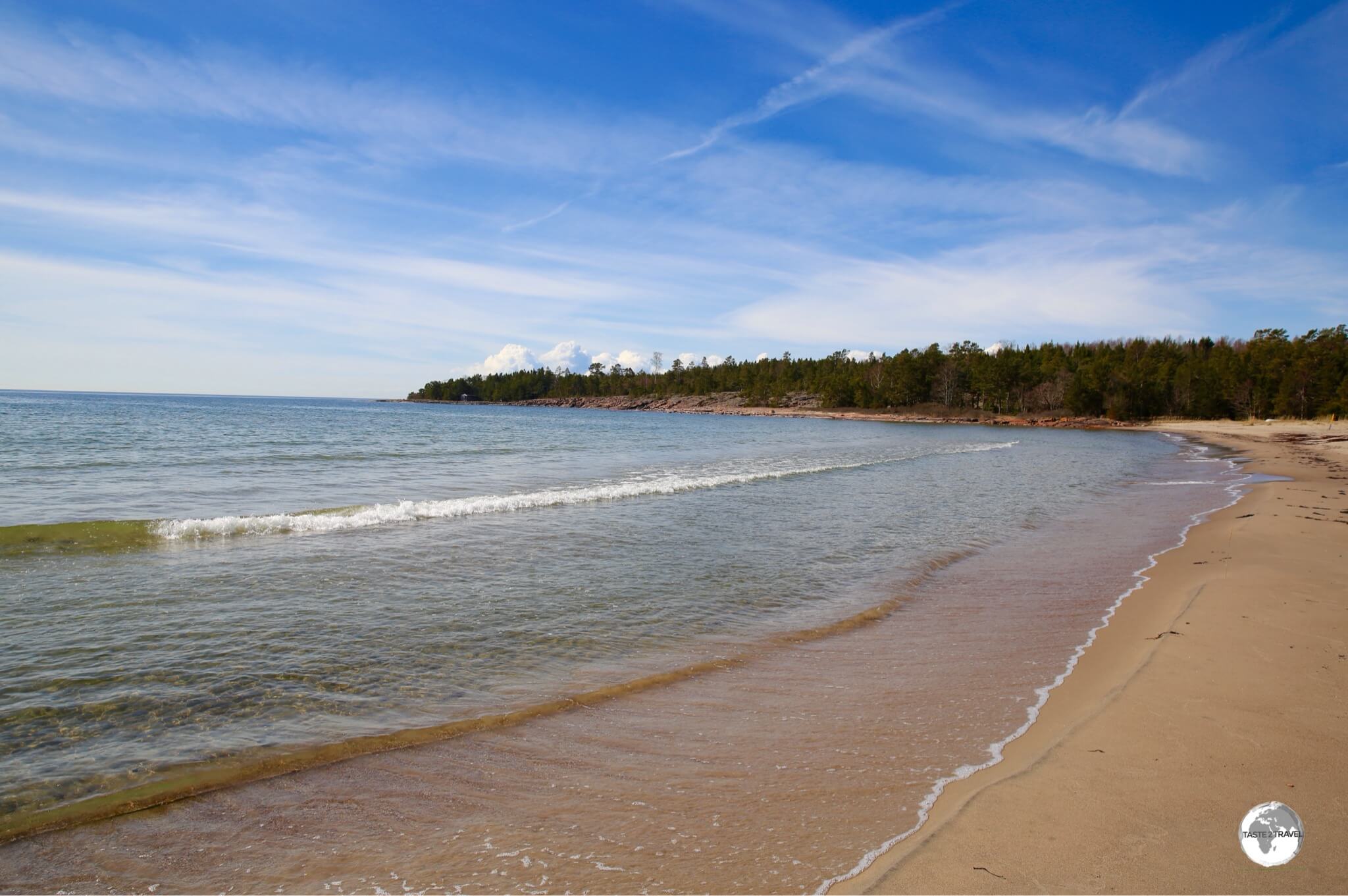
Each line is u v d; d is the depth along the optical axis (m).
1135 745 4.85
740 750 5.03
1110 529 15.06
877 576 10.64
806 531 14.13
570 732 5.32
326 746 5.04
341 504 16.12
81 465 22.16
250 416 65.19
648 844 3.85
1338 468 30.25
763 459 31.67
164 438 34.47
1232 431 76.31
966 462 33.31
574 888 3.47
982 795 4.23
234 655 6.74
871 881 3.42
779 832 3.95
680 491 19.52
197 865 3.69
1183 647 6.90
